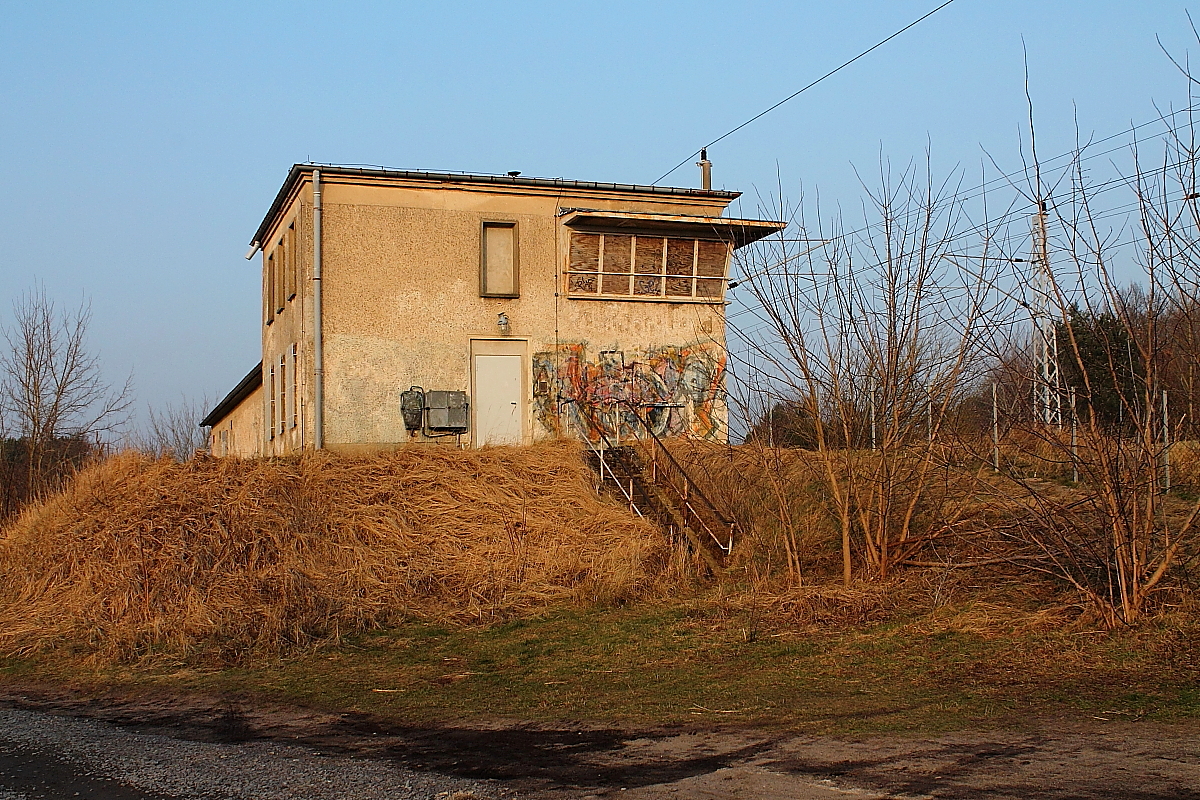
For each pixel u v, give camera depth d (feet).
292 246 83.61
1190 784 20.76
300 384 78.38
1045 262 36.86
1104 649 33.47
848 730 26.94
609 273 82.33
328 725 31.27
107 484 59.62
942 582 44.11
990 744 24.72
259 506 55.62
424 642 45.09
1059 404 38.42
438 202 79.66
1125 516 35.99
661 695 33.19
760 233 81.71
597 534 58.49
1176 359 36.88
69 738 29.96
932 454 46.70
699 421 83.30
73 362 110.83
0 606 50.93
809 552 52.95
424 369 78.54
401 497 61.36
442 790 22.95
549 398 80.79
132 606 47.19
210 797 23.03
